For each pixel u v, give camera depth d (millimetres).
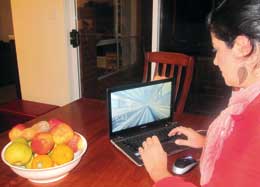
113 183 913
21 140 917
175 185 694
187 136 1131
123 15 2980
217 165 595
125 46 3094
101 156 1071
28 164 878
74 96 3240
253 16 543
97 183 913
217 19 591
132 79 3178
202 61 2875
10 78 4938
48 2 2949
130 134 1224
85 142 1017
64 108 1601
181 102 1667
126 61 3150
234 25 561
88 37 3131
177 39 2809
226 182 560
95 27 3098
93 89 3271
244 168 539
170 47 2852
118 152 1101
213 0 2564
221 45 604
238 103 629
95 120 1424
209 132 753
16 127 1014
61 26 2975
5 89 4719
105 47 3188
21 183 916
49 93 3285
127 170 982
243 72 603
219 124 692
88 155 1078
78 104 1663
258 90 593
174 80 1312
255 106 573
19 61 3307
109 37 3123
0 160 1042
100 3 3016
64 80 3158
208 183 619
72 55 3113
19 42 3229
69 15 2998
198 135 1120
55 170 870
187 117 1455
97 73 3268
